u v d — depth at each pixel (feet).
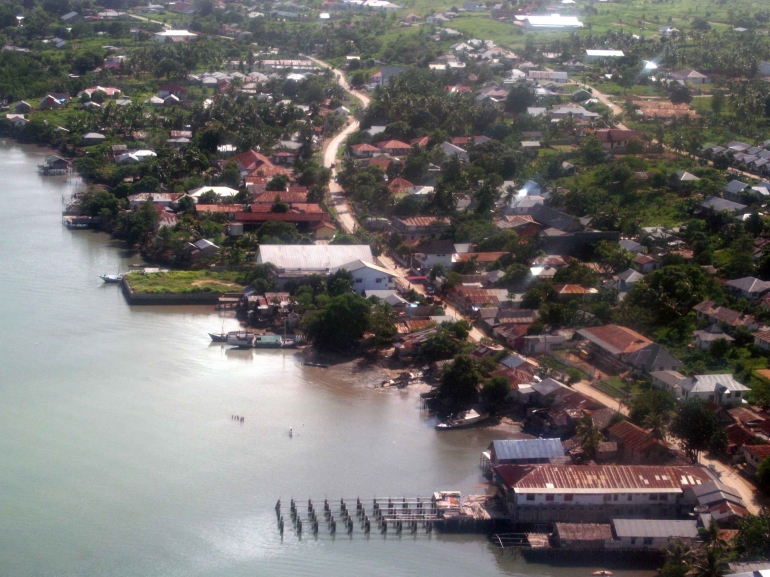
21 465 478.59
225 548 421.18
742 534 414.82
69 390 562.25
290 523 440.04
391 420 542.16
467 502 453.99
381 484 471.62
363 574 408.67
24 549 415.64
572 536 425.69
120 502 451.12
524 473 451.12
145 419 530.68
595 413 524.52
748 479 477.77
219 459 490.90
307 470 482.69
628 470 455.63
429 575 409.90
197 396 563.07
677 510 449.48
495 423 542.57
